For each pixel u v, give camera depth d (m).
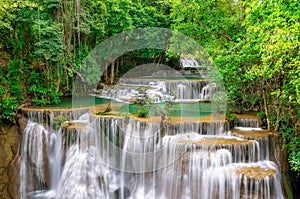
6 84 7.91
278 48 4.12
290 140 6.26
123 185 6.19
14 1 7.18
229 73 6.29
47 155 7.02
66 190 6.54
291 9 3.93
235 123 7.02
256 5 4.90
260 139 6.09
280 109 6.57
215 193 5.43
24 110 7.39
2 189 6.61
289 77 5.36
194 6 7.13
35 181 6.96
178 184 5.71
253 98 7.20
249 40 5.80
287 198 5.44
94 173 6.40
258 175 5.28
